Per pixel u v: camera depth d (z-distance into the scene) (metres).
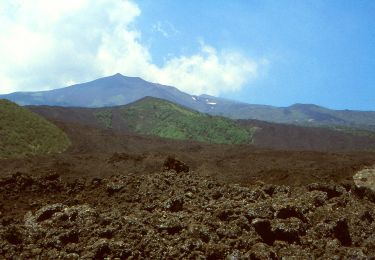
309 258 9.58
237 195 12.80
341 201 13.18
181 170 16.70
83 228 9.41
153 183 13.80
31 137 41.72
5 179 14.88
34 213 12.02
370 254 10.35
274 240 10.30
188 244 9.09
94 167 26.00
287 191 14.12
